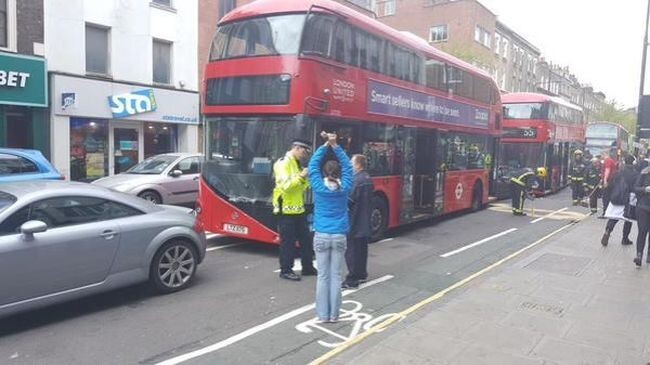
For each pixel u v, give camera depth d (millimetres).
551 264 8188
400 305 6363
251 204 8773
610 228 9875
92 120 17359
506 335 5035
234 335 5312
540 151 21266
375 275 7848
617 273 7668
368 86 9734
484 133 15961
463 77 14133
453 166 13758
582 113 29734
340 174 5645
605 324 5402
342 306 6285
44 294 5426
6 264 5094
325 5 8695
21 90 15156
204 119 9352
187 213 7109
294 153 7465
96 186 6348
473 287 6770
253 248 9484
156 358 4738
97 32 17359
